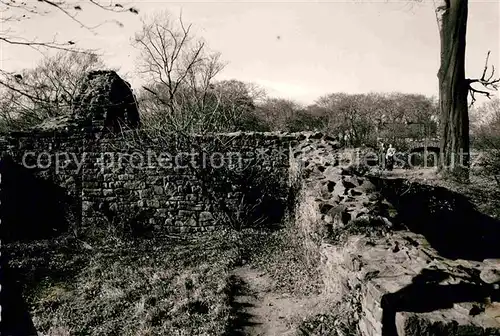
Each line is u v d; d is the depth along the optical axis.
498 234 7.39
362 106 35.16
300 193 8.59
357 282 3.87
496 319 2.90
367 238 4.62
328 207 5.92
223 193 10.49
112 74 11.59
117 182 10.73
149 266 7.73
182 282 6.51
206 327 4.83
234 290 6.14
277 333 4.64
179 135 10.38
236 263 7.55
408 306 3.14
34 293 6.75
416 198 8.41
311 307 5.05
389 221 5.15
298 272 6.60
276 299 5.70
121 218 10.32
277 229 10.08
